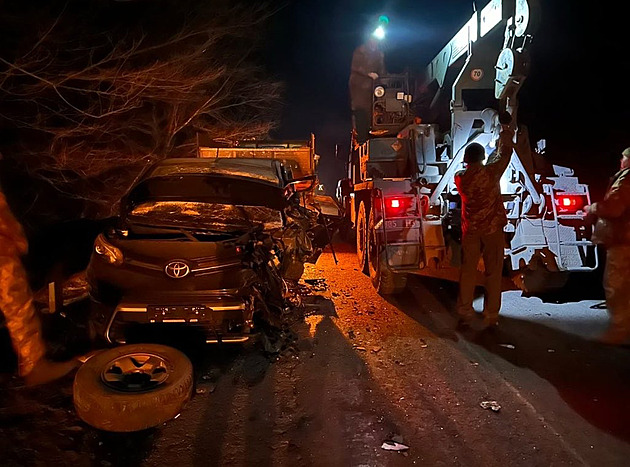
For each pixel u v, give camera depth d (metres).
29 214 9.66
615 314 5.47
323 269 9.30
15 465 3.38
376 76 9.95
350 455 3.59
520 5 6.33
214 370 4.91
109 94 9.20
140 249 5.00
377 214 7.11
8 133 9.12
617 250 5.38
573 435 3.81
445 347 5.51
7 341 5.29
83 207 10.78
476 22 7.18
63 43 8.80
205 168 6.95
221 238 5.40
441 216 7.05
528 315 6.53
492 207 5.73
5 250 4.19
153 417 3.86
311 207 8.65
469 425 3.96
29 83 8.65
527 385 4.61
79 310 6.23
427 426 3.96
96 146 10.45
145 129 11.77
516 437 3.79
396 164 8.41
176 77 10.05
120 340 4.83
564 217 6.72
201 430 3.90
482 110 7.42
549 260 6.62
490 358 5.21
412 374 4.86
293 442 3.75
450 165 6.93
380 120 9.83
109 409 3.74
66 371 4.65
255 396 4.44
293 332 5.93
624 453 3.58
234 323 4.87
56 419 3.96
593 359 5.16
